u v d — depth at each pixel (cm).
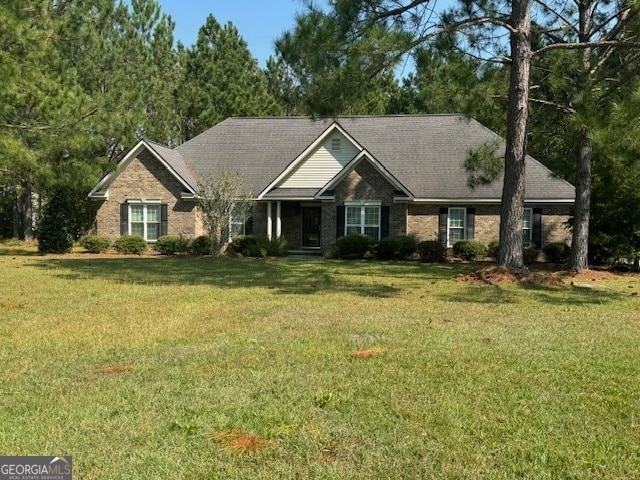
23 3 1712
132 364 602
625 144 1075
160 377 551
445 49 1321
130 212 2486
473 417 448
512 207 1423
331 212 2344
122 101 2267
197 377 551
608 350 677
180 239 2353
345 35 1204
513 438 409
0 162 1584
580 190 1733
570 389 522
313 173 2478
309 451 385
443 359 623
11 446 390
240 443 395
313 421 436
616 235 1855
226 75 4216
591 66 1485
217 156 2722
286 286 1305
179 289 1233
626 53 1495
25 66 1681
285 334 755
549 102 1627
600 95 1359
